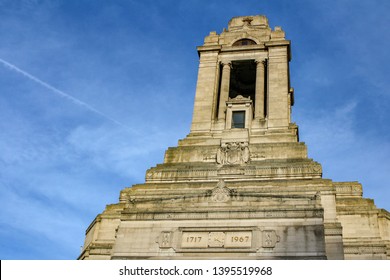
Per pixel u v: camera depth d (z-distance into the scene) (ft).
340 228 117.91
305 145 153.38
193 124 178.09
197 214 117.29
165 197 125.39
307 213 111.34
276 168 142.72
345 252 124.98
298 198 115.55
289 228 110.52
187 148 161.99
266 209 114.11
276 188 134.21
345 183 142.72
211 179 145.59
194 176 147.43
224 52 200.44
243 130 160.86
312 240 107.96
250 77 212.84
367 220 130.93
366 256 123.44
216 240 112.88
